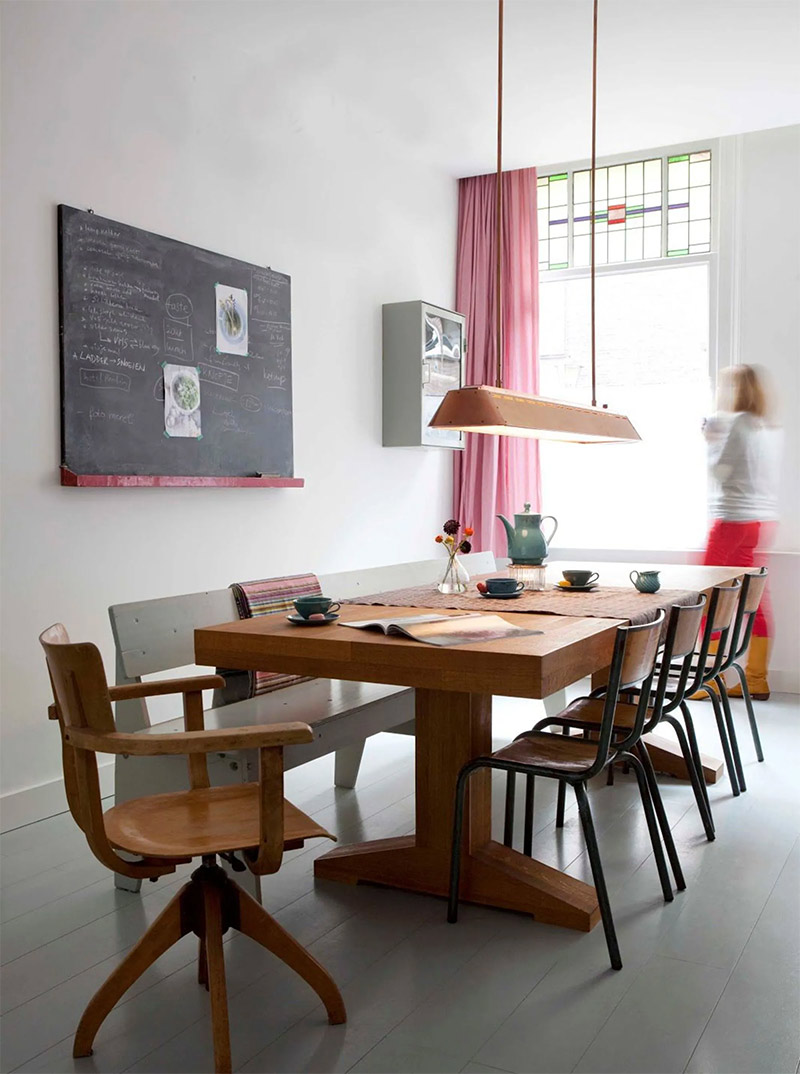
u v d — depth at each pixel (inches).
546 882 98.6
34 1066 72.6
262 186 168.7
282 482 169.6
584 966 86.8
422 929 94.9
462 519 233.5
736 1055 72.9
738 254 205.6
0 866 113.0
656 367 223.1
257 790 85.5
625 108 187.9
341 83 176.1
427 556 225.0
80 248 132.2
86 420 133.8
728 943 91.0
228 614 125.3
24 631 126.8
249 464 165.5
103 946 92.4
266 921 76.9
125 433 140.2
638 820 125.4
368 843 109.7
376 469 204.8
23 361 125.6
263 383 168.2
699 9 148.3
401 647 90.0
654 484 225.8
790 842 117.3
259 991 83.4
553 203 230.5
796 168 199.5
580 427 132.0
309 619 104.3
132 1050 74.7
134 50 141.4
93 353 134.6
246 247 165.5
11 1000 82.6
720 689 137.8
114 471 138.5
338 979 84.9
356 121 193.6
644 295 222.8
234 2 143.9
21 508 126.0
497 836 118.7
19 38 124.0
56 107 129.5
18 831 125.0
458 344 218.1
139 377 142.4
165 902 102.6
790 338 201.8
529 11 148.3
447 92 179.8
